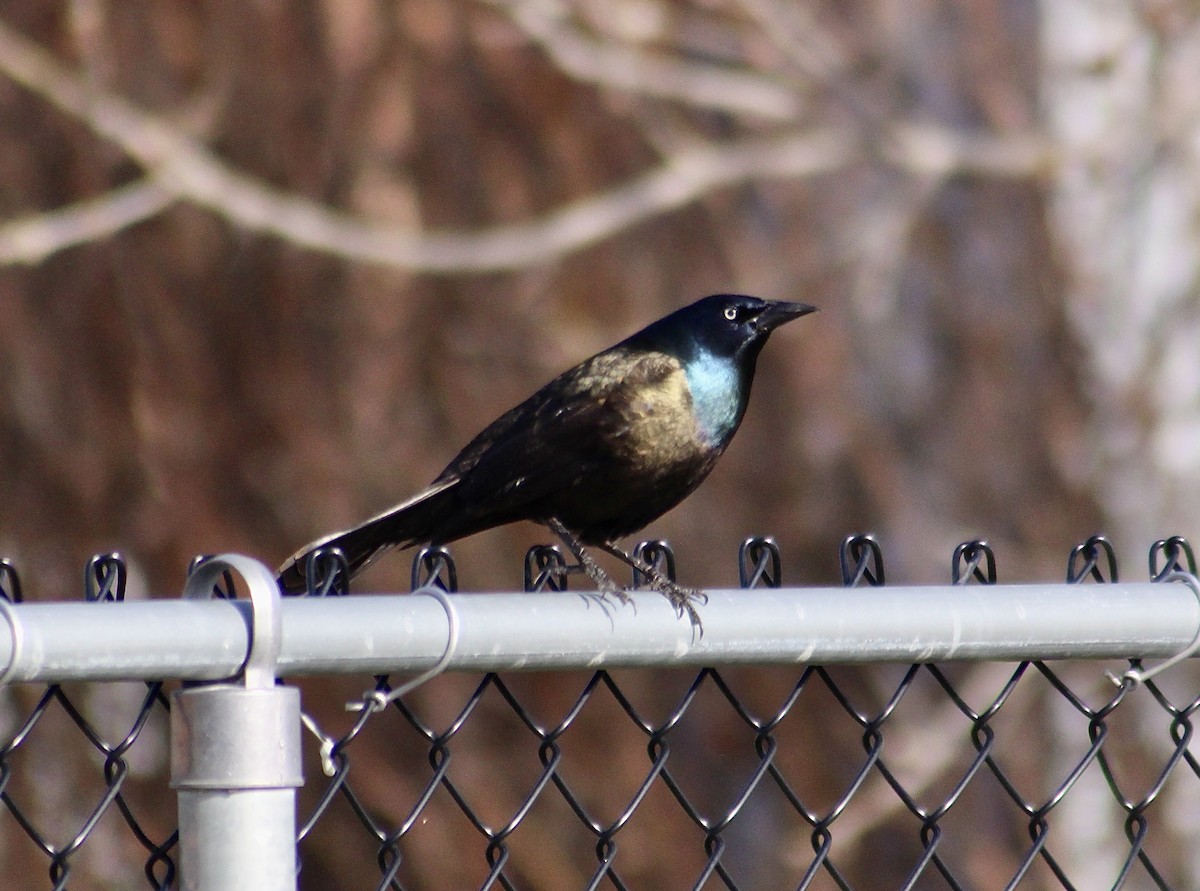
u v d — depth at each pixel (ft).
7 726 43.14
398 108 44.60
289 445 43.98
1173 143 42.34
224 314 44.47
